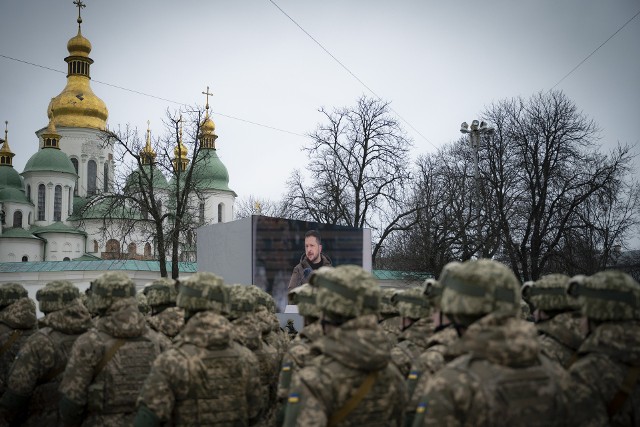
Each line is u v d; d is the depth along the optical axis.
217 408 4.59
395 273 39.94
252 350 6.88
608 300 3.92
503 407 3.20
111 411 5.22
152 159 37.75
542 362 3.46
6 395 5.74
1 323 7.12
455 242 36.66
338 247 18.80
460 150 37.66
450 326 4.98
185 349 4.59
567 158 34.06
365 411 3.75
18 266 51.31
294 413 3.69
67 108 72.62
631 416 3.76
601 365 3.81
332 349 3.78
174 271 35.91
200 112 36.78
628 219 34.56
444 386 3.27
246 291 6.96
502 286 3.40
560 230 32.94
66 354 5.95
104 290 5.44
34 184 67.81
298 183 42.22
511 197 34.34
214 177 71.44
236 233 17.62
